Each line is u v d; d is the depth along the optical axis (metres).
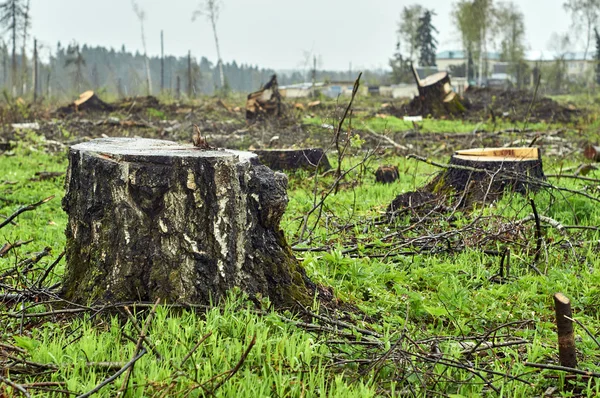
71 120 26.83
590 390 4.45
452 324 5.64
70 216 5.66
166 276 5.24
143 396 4.02
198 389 4.04
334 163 15.60
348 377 4.50
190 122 26.55
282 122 26.30
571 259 7.63
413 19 84.81
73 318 5.24
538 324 5.61
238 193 5.31
